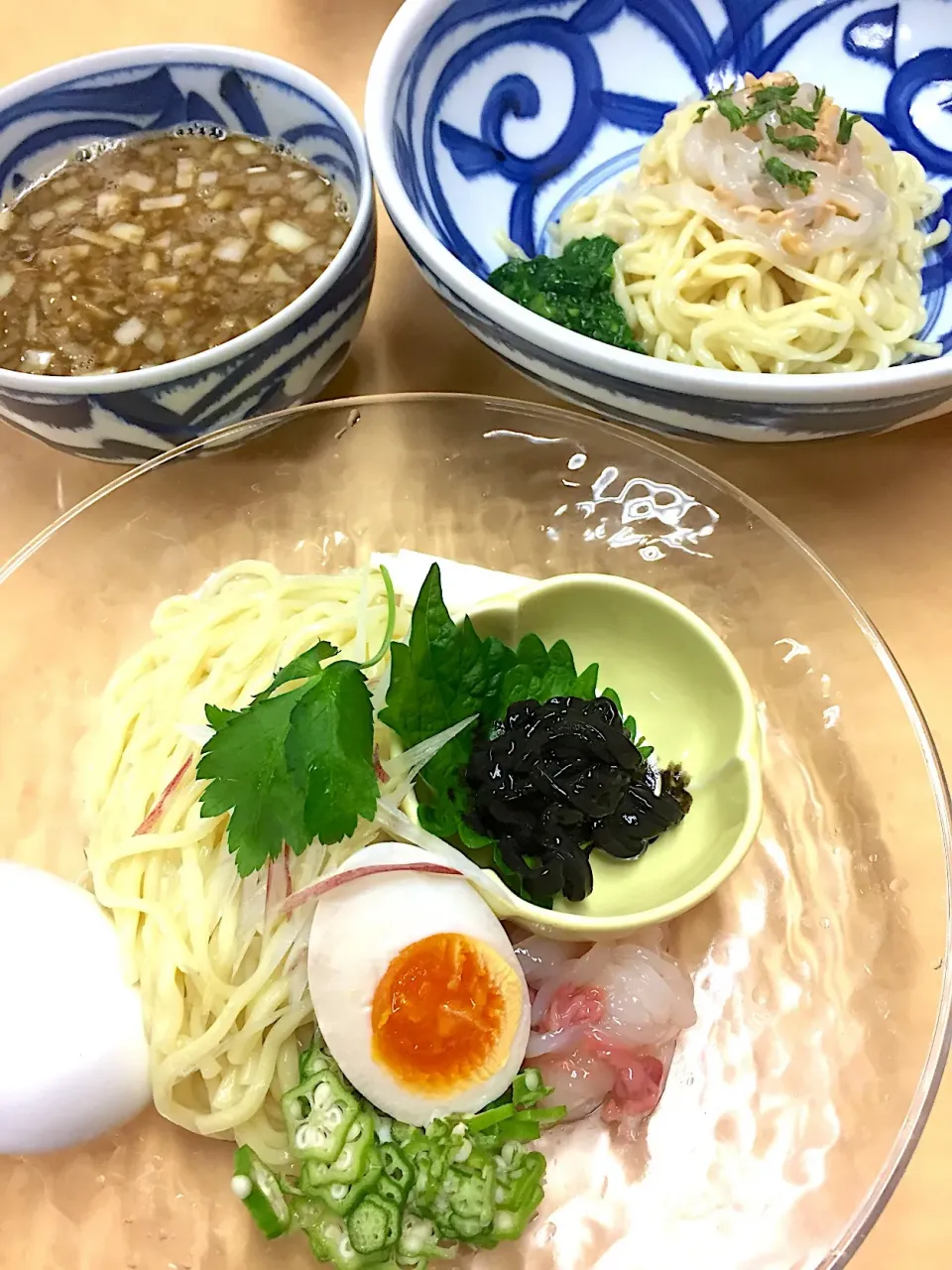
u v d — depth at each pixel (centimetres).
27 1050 18
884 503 26
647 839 22
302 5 36
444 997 19
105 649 25
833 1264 18
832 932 22
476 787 21
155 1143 20
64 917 19
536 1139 20
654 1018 20
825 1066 20
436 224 28
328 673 19
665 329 28
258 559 27
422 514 27
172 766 22
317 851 20
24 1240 19
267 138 30
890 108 30
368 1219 18
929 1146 19
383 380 29
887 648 23
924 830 22
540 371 24
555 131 31
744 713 22
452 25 28
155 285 27
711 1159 20
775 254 27
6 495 27
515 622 23
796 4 31
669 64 31
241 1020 20
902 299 28
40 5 36
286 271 28
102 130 29
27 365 26
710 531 26
